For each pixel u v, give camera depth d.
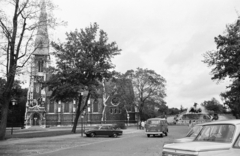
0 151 17.33
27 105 77.38
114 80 44.53
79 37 41.44
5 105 28.19
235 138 5.75
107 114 86.19
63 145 21.33
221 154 5.46
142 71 78.81
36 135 34.81
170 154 6.16
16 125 84.62
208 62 33.25
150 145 19.75
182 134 34.97
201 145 5.81
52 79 40.12
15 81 34.03
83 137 31.91
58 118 82.81
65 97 40.97
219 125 6.54
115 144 21.42
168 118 115.88
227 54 31.33
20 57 28.27
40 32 29.58
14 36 27.80
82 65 39.62
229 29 32.25
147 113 85.50
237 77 32.75
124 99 77.62
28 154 15.85
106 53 41.56
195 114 95.12
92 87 39.84
